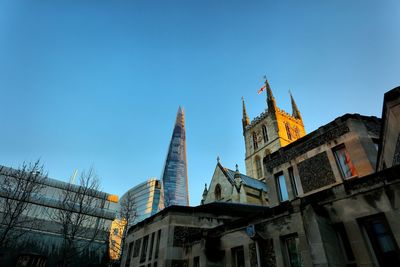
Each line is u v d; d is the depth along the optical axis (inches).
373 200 391.5
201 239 654.5
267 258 490.9
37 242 1523.1
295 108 3216.0
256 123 2913.4
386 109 437.7
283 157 802.8
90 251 1674.5
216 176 1980.8
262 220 530.0
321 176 672.4
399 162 439.5
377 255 372.2
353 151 624.1
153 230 882.8
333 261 370.0
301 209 457.7
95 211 1876.2
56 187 1900.8
